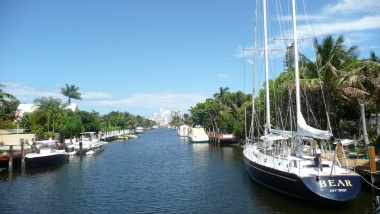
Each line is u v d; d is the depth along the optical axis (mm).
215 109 90250
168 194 24641
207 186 27062
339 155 23703
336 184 18062
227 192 24391
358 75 30047
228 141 73938
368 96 31969
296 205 19562
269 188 23594
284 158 22266
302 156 22625
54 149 43969
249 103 64375
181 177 32094
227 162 42219
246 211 19172
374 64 30188
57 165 42625
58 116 67625
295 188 19297
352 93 29641
